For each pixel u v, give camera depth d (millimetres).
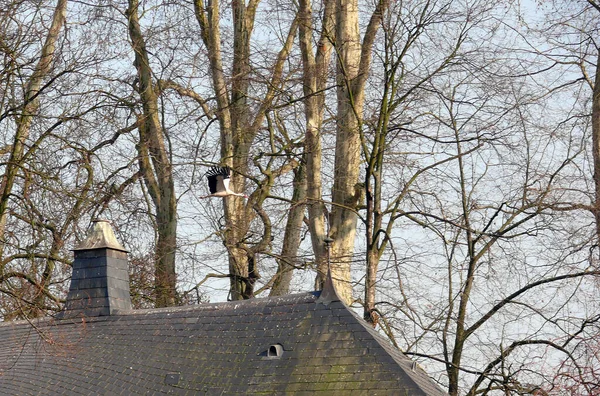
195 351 63562
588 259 81812
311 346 57594
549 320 82750
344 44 86312
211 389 58094
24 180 85312
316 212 88688
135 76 99875
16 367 79312
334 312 59375
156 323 70688
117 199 91000
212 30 98938
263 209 94500
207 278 97000
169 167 97625
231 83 95188
